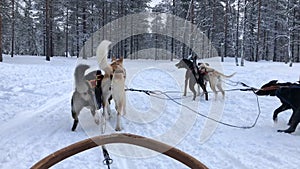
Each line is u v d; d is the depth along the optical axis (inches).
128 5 1574.8
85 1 1598.2
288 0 1449.3
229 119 319.3
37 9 1915.6
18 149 223.3
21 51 2033.7
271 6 1737.2
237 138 256.2
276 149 229.3
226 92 491.5
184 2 1464.1
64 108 362.6
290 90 271.0
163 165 195.3
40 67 859.4
